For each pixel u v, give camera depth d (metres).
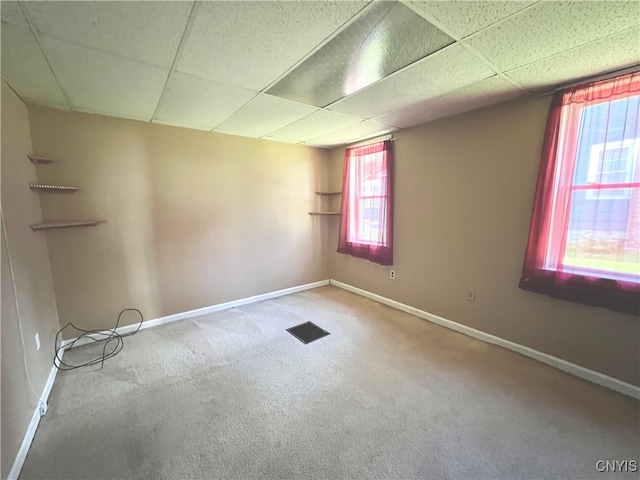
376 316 3.35
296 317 3.34
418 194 3.18
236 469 1.43
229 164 3.48
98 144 2.66
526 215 2.36
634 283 1.83
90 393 2.01
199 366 2.34
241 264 3.70
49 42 1.45
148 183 2.96
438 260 3.06
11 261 1.66
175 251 3.18
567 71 1.85
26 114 2.27
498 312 2.61
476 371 2.23
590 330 2.08
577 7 1.22
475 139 2.63
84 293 2.68
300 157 4.14
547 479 1.36
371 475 1.39
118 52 1.56
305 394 1.99
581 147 2.01
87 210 2.65
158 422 1.74
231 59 1.66
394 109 2.57
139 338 2.82
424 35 1.44
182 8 1.21
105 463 1.46
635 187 1.81
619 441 1.56
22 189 2.01
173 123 2.96
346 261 4.34
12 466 1.38
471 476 1.38
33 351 1.85
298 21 1.32
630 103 1.80
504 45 1.54
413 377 2.16
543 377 2.14
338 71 1.82
